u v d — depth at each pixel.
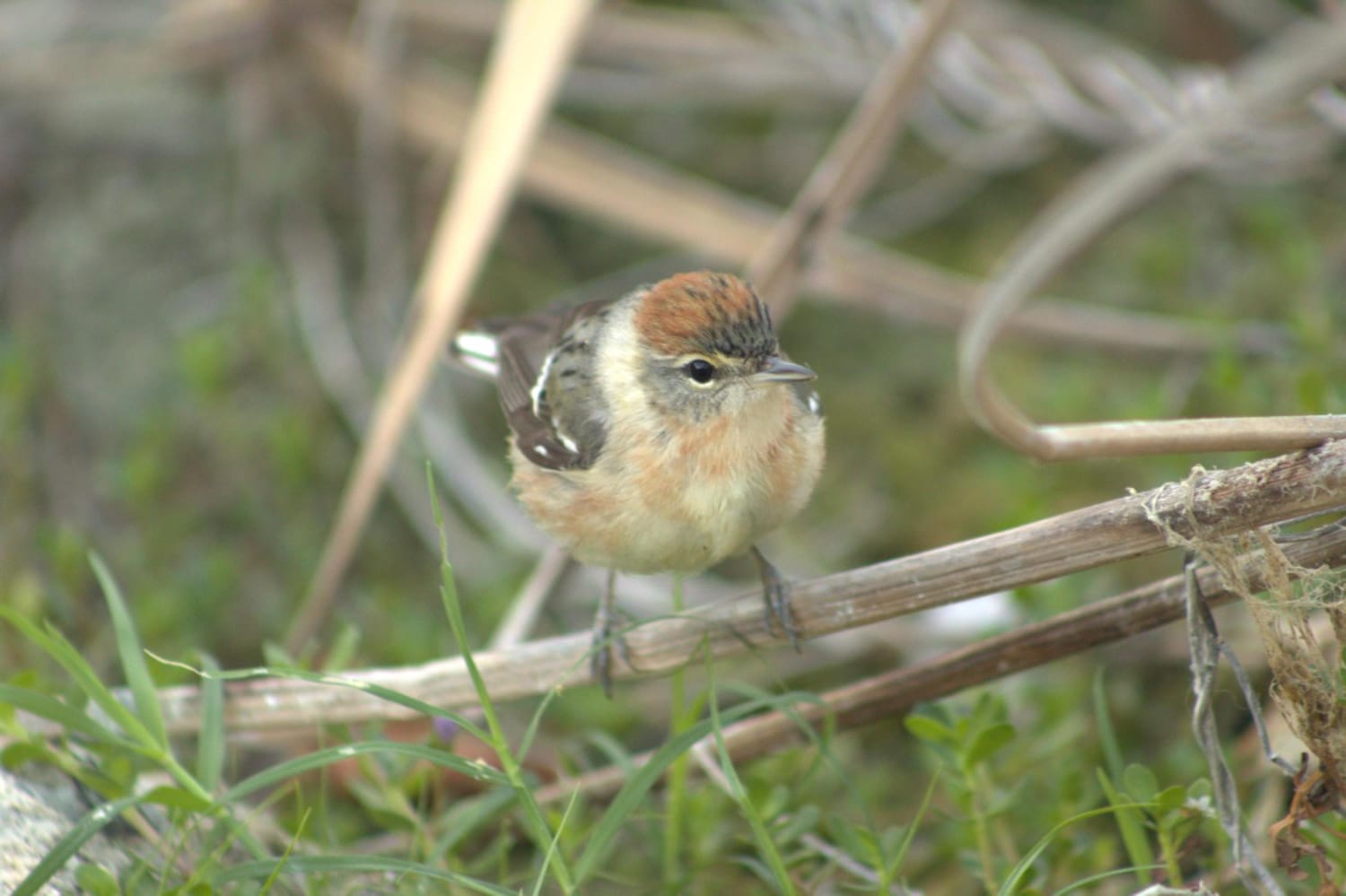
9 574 12.17
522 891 6.64
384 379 14.28
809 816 7.84
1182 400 12.41
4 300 15.98
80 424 14.54
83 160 17.33
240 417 14.22
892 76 10.67
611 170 13.84
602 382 8.77
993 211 16.61
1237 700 8.85
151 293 15.94
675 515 8.51
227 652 12.21
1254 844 7.79
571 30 10.72
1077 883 6.80
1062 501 12.45
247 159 16.72
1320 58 10.16
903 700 8.29
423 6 15.44
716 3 17.98
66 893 6.88
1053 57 14.65
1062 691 9.60
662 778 8.88
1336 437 6.59
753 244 13.62
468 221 10.65
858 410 14.85
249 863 6.66
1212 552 6.63
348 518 10.42
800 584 8.18
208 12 15.84
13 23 17.38
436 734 8.51
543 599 10.39
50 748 7.68
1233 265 14.96
